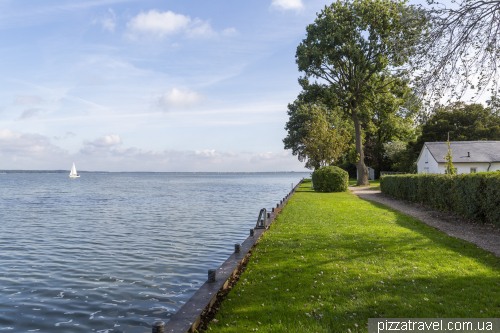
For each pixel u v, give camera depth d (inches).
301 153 2645.2
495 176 464.8
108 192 2007.9
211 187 2704.2
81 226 694.5
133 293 297.7
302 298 232.5
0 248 489.1
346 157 2479.1
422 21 378.0
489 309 204.7
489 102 379.2
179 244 508.4
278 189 2324.1
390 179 1096.8
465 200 553.6
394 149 2208.4
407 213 678.5
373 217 617.3
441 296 227.5
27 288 313.3
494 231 453.1
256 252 374.3
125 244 510.6
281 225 551.2
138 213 921.5
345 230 486.6
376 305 215.6
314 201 950.4
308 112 2447.1
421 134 2229.3
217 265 390.0
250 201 1322.6
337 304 219.8
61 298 286.7
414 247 372.2
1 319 246.1
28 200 1403.8
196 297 224.5
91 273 360.5
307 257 340.8
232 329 190.5
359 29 1478.8
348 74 1587.1
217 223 724.0
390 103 1563.7
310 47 1515.7
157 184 3481.8
